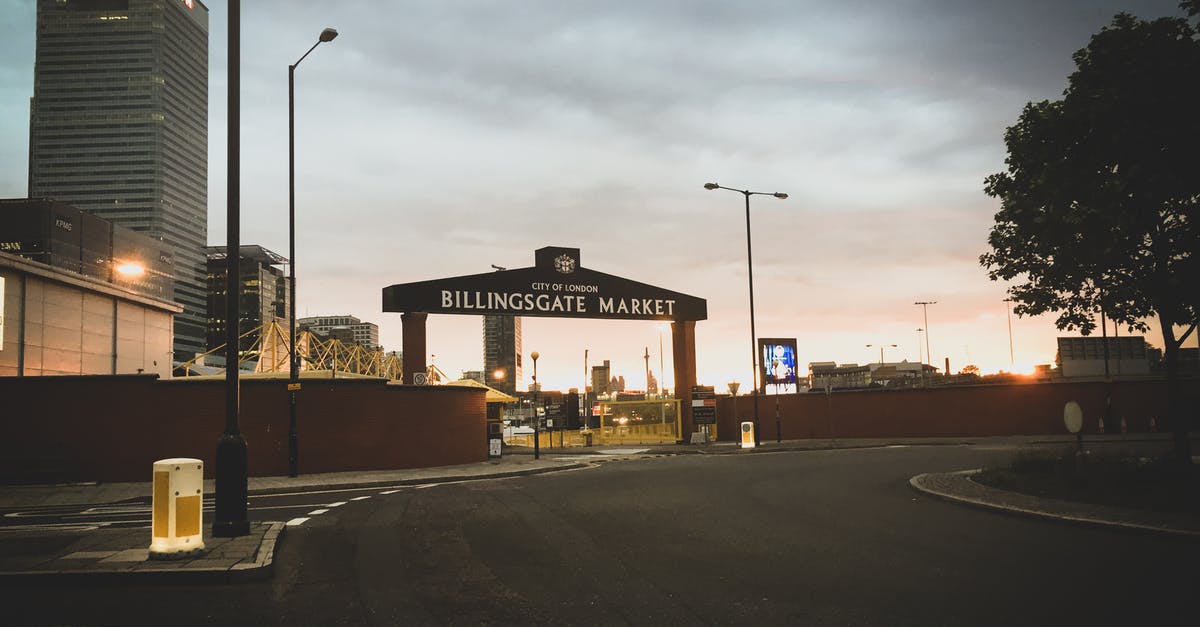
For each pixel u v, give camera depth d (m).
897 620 6.64
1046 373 72.00
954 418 40.94
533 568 9.05
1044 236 15.42
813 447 34.66
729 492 16.61
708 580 8.28
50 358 37.91
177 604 7.39
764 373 43.81
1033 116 15.84
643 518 12.97
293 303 23.30
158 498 9.11
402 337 34.47
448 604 7.39
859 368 111.50
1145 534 10.71
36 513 15.91
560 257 38.44
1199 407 40.03
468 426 28.27
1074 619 6.61
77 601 7.51
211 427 22.58
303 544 10.85
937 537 10.81
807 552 9.80
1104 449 26.80
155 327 48.41
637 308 40.47
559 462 28.45
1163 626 6.38
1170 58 13.55
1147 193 13.42
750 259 37.72
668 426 44.50
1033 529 11.44
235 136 11.30
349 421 24.34
